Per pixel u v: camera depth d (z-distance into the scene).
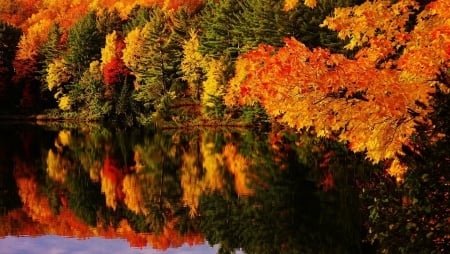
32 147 42.88
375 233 7.53
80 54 76.50
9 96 77.06
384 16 9.39
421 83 8.52
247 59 9.43
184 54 65.44
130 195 24.56
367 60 9.40
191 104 64.00
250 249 16.22
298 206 20.34
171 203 22.66
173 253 16.31
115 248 17.09
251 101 9.88
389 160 10.31
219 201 22.53
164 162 33.75
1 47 78.69
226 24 62.53
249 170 29.05
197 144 42.91
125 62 69.81
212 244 17.09
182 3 89.25
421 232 6.55
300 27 50.41
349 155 30.56
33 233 18.88
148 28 69.44
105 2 108.31
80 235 18.62
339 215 18.45
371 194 7.93
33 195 24.98
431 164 6.43
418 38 9.09
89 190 25.97
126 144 44.38
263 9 54.38
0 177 29.44
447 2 8.70
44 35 91.94
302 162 30.34
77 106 74.94
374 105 8.52
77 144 44.88
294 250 15.66
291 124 9.11
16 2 118.94
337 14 9.71
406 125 8.54
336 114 8.91
